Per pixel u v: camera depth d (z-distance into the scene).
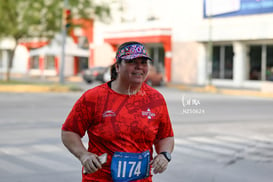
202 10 42.62
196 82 43.81
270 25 36.19
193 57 43.88
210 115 18.83
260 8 37.53
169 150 4.12
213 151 11.18
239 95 31.89
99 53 53.91
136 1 48.78
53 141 12.00
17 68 64.44
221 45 41.78
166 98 27.00
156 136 4.22
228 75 41.38
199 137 13.20
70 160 9.76
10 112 18.70
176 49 45.50
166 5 46.06
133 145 3.89
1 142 11.76
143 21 48.41
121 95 3.93
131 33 48.31
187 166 9.51
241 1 38.91
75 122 3.94
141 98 3.96
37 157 10.02
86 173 3.87
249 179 8.57
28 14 33.16
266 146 11.96
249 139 13.02
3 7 33.38
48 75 59.34
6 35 35.03
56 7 33.41
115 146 3.86
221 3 40.56
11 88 31.50
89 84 41.53
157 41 45.50
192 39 42.56
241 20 39.12
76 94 29.48
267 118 18.05
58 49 51.97
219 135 13.63
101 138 3.87
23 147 11.14
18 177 8.24
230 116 18.58
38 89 31.62
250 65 39.66
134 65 3.85
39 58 60.38
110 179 3.88
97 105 3.89
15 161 9.58
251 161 10.13
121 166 3.86
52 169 8.91
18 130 13.81
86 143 11.50
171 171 9.05
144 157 3.92
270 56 38.06
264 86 33.84
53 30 34.75
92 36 54.44
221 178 8.59
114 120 3.86
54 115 17.83
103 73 41.66
